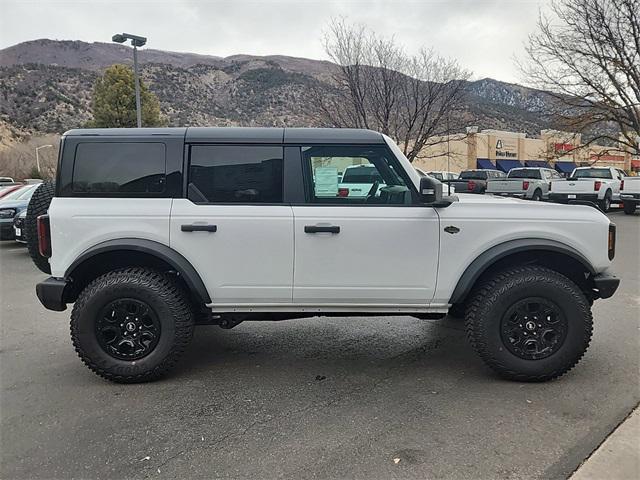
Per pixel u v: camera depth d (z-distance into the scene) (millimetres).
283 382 3855
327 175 3846
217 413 3336
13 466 2725
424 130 19484
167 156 3785
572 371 3980
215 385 3807
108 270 4004
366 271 3795
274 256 3771
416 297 3852
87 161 3787
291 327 5340
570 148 26203
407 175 3836
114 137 3801
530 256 3967
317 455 2805
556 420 3174
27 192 12359
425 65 18672
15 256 10359
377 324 5422
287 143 3818
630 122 20953
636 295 6410
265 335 5051
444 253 3797
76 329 3744
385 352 4531
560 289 3684
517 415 3250
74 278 3893
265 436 3021
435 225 3775
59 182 3787
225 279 3789
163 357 3775
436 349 4602
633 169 43469
